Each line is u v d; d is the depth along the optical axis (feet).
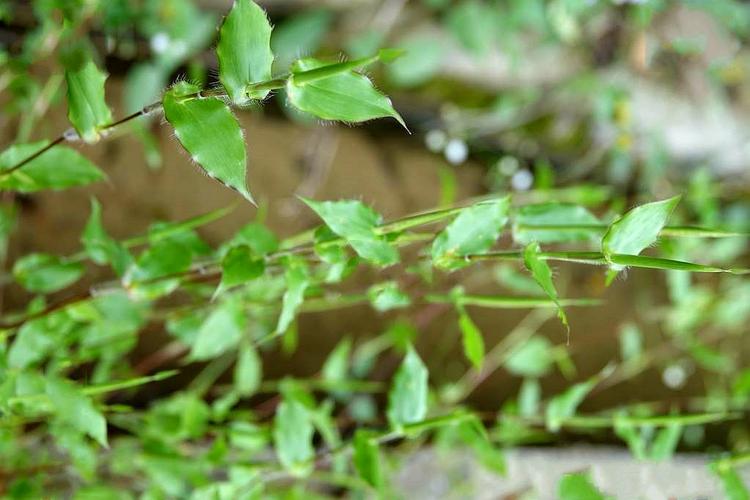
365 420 2.83
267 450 2.65
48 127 2.77
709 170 4.08
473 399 3.41
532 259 1.67
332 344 3.20
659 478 3.16
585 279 3.83
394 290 1.87
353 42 3.26
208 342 1.98
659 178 3.90
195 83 1.60
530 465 3.08
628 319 3.85
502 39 3.40
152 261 1.85
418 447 2.97
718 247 3.10
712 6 3.48
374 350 3.04
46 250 2.77
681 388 3.80
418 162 3.75
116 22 2.24
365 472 1.87
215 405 2.15
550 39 3.50
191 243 1.90
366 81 1.58
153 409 2.20
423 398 1.88
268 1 3.19
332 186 3.48
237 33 1.55
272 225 3.30
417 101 3.52
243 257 1.76
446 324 3.43
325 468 2.48
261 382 3.01
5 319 1.99
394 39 3.33
